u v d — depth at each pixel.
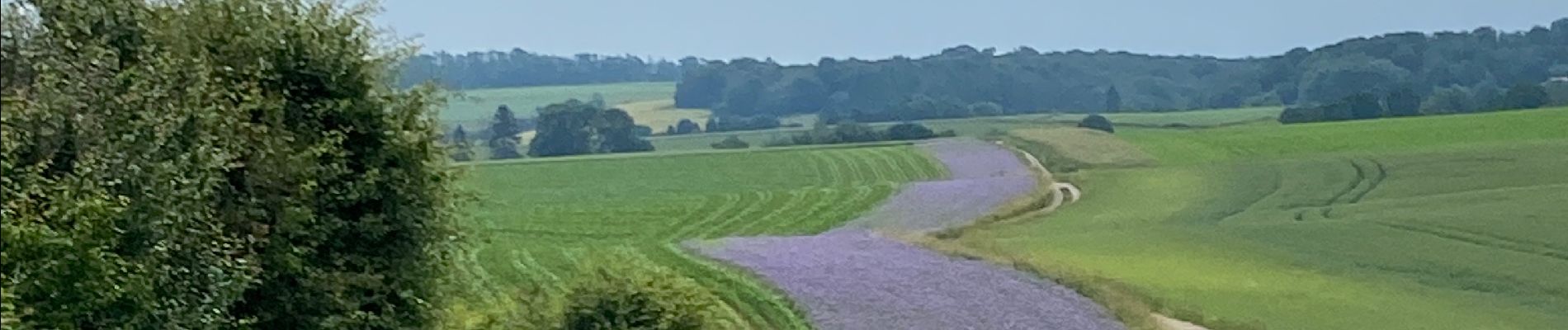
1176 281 34.56
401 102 20.56
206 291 16.05
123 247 15.20
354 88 20.02
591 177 70.75
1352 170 59.03
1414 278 34.22
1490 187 50.56
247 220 18.22
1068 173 65.12
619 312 24.09
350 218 20.03
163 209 15.45
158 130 15.75
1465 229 41.56
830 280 34.31
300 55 19.61
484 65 135.38
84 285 14.25
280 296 19.06
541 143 89.75
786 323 30.08
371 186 19.84
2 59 17.17
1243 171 62.16
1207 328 28.28
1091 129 87.75
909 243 42.41
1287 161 64.31
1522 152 58.78
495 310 26.44
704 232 50.41
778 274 35.78
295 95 19.75
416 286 20.72
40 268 13.97
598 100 114.31
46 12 17.75
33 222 14.09
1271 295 32.25
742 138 98.12
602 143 90.94
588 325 24.22
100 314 14.66
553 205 60.03
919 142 85.12
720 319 28.42
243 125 17.72
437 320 21.47
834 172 70.56
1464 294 31.81
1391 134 69.62
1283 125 82.44
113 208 14.59
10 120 15.46
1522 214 43.72
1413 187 52.72
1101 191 58.41
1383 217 45.75
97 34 18.16
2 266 13.67
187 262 15.88
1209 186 57.91
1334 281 34.38
